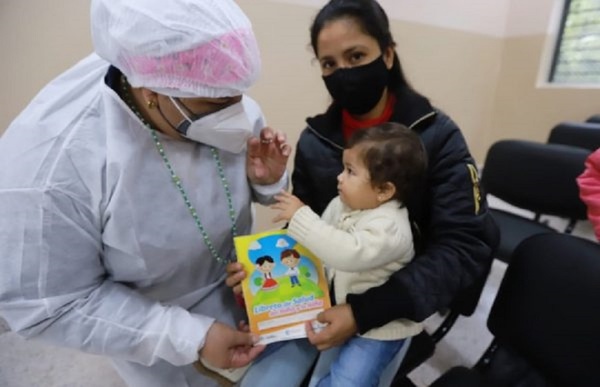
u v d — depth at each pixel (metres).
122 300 0.70
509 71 2.96
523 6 2.77
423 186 0.88
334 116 1.00
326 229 0.78
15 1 1.37
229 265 0.82
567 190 1.67
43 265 0.61
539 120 2.85
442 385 0.97
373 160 0.78
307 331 0.78
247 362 0.75
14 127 0.65
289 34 1.94
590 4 2.57
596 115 2.44
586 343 0.85
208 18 0.55
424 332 1.10
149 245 0.71
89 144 0.63
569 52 2.75
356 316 0.76
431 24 2.47
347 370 0.80
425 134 0.88
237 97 0.68
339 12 0.83
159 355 0.71
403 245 0.79
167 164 0.71
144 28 0.54
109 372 1.55
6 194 0.59
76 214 0.63
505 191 1.90
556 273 0.92
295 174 1.08
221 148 0.76
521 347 1.00
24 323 0.62
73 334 0.66
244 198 0.85
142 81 0.58
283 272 0.80
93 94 0.68
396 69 0.95
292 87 2.04
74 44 1.52
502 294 1.03
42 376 1.52
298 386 0.86
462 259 0.83
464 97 2.91
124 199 0.66
